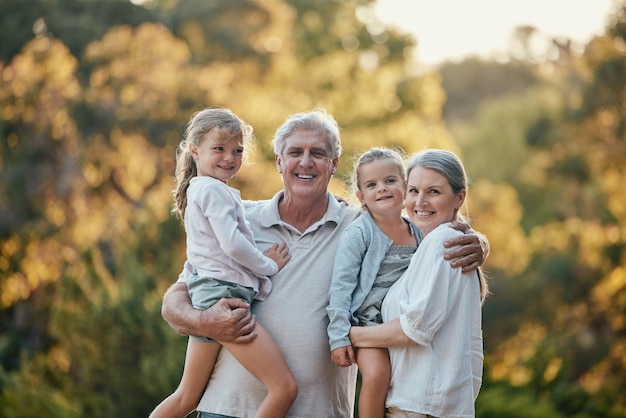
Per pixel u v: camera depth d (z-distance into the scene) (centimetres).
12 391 1619
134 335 1528
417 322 471
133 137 2219
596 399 1978
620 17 2600
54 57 2212
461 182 497
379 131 2877
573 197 2681
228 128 514
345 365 496
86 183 2158
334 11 3123
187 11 2809
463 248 479
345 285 503
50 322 1788
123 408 1543
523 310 2495
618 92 2547
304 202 532
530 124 2842
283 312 521
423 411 472
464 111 4922
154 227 1798
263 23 2909
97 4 2508
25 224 2061
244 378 517
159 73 2261
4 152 2133
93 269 1677
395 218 514
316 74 2945
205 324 501
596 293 2394
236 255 500
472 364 483
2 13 2328
